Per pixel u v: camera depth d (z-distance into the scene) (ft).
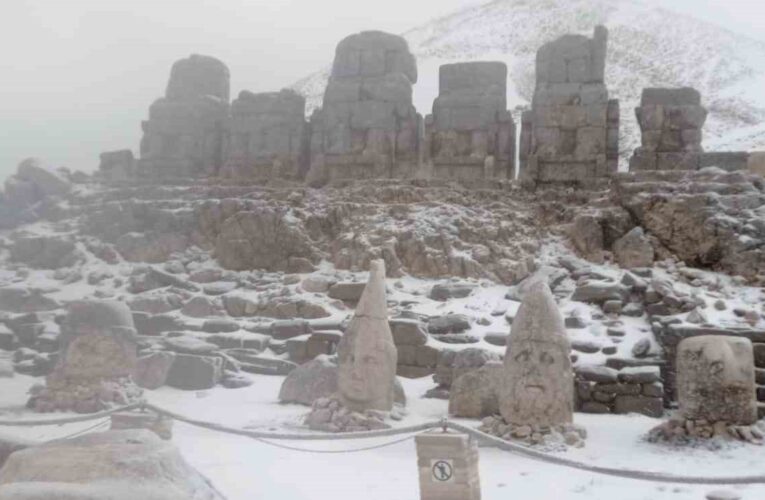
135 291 68.28
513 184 75.36
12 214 84.17
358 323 41.68
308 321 58.44
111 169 90.17
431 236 67.10
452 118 80.18
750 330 47.21
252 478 29.43
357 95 82.33
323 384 45.47
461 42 217.36
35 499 11.16
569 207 71.31
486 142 79.05
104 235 79.15
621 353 49.42
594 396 46.60
